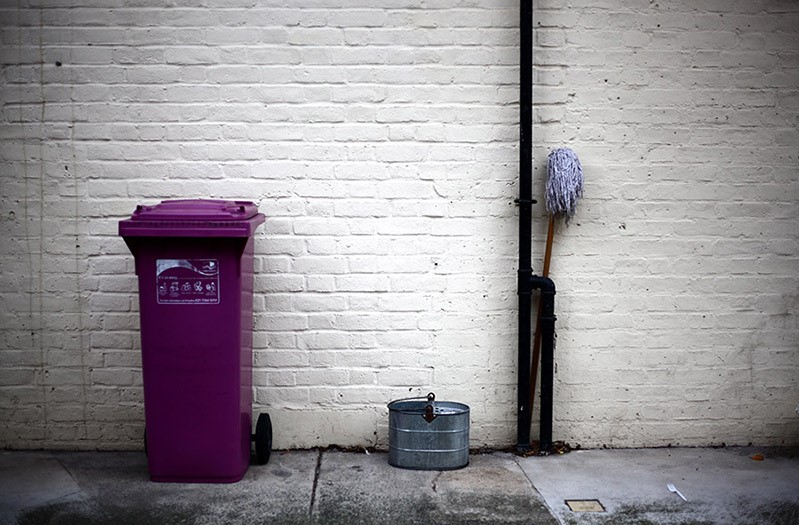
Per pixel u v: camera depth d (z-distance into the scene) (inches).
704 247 209.3
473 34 203.0
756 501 177.2
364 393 207.6
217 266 179.3
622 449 211.3
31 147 201.5
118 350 205.3
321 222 204.7
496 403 208.8
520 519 166.9
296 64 202.2
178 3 200.4
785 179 209.0
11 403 205.3
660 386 211.2
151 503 172.9
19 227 202.4
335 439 208.5
